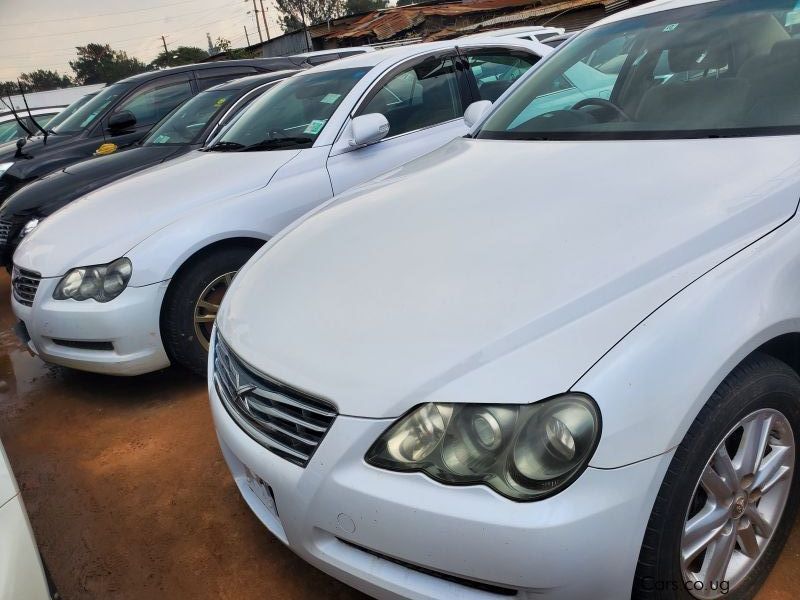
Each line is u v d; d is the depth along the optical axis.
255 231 3.36
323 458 1.52
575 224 1.76
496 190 2.13
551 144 2.47
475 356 1.43
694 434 1.42
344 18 27.23
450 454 1.39
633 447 1.32
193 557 2.28
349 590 2.03
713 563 1.59
